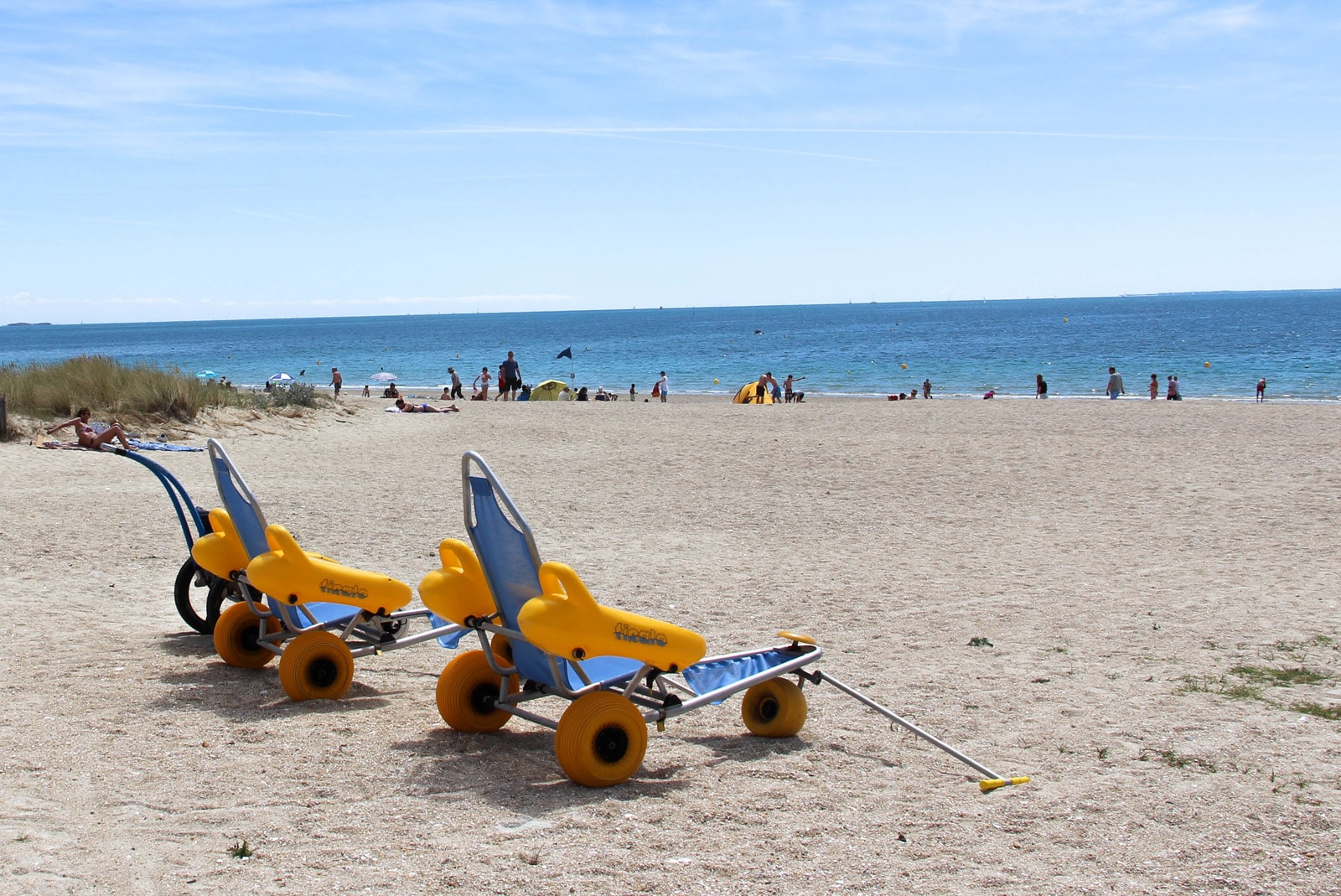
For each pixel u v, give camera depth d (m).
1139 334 100.50
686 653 4.56
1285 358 62.94
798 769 4.62
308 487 13.54
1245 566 9.14
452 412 25.56
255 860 3.59
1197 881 3.50
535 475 15.02
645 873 3.53
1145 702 5.54
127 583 8.38
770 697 5.14
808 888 3.43
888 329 141.88
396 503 12.45
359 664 6.49
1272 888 3.46
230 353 109.44
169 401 18.47
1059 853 3.72
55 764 4.52
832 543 10.33
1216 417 22.77
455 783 4.40
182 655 6.43
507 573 4.57
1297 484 13.62
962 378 53.84
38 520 10.72
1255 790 4.31
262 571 5.37
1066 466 15.53
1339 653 6.43
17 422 16.30
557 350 100.12
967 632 7.08
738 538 10.59
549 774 4.54
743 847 3.75
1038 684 5.90
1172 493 13.12
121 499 12.06
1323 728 5.09
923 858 3.67
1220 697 5.62
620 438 19.84
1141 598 8.00
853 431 20.70
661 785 4.42
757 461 16.41
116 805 4.09
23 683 5.73
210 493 12.61
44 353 124.62
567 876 3.49
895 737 5.07
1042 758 4.73
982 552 9.86
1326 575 8.73
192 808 4.07
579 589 4.34
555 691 4.73
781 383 52.94
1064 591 8.28
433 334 173.50
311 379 62.75
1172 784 4.39
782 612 7.67
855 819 4.04
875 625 7.28
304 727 5.13
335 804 4.14
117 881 3.41
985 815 4.07
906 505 12.52
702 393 48.62
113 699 5.50
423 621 7.48
